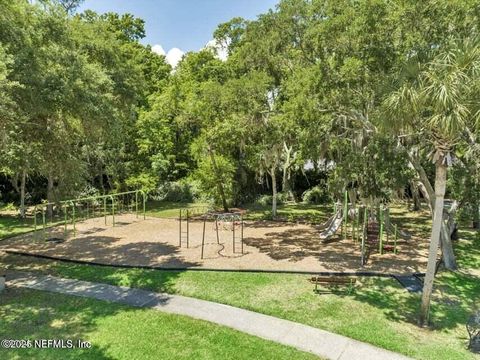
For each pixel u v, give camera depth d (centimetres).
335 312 771
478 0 797
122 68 1495
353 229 1434
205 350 615
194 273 1012
